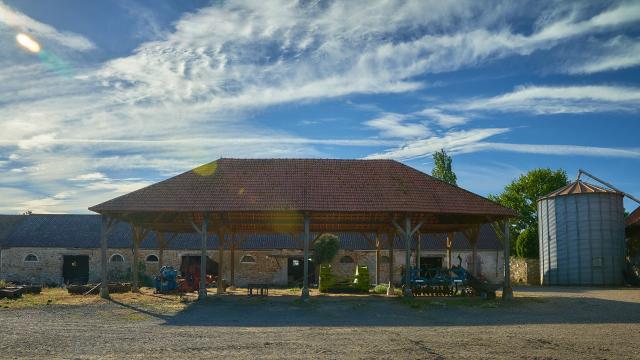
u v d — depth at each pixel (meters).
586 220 31.95
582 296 22.62
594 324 14.92
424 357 10.29
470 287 22.11
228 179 22.25
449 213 20.70
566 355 10.56
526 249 38.62
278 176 22.50
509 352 10.81
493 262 35.53
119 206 20.70
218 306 18.81
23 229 36.22
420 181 22.53
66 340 11.88
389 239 24.34
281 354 10.51
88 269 34.44
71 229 36.34
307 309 18.12
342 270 34.41
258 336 12.66
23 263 34.47
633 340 12.26
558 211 33.09
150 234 35.41
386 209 20.50
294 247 34.16
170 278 23.50
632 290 26.98
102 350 10.78
